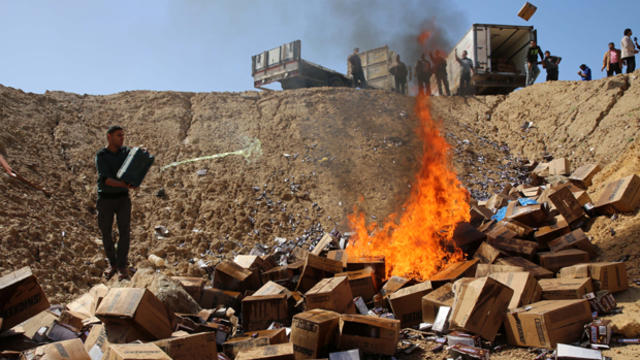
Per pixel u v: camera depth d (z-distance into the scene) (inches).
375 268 214.1
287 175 416.2
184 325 150.2
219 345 143.6
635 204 223.0
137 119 482.0
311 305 165.8
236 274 212.5
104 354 110.2
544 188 328.8
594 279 164.2
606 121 444.5
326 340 139.4
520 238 229.3
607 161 399.2
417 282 194.5
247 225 339.6
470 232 231.0
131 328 128.4
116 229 299.9
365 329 139.7
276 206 370.6
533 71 613.0
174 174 397.1
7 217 249.0
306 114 532.1
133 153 197.0
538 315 133.6
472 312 140.7
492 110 582.9
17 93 433.1
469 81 614.2
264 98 572.1
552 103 530.6
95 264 249.0
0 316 136.6
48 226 263.9
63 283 220.1
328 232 338.3
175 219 333.4
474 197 392.5
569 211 237.1
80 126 433.4
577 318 136.9
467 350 133.5
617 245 203.8
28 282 142.6
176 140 457.1
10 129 365.1
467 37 632.4
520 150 494.9
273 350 121.3
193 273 266.1
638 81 463.8
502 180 430.9
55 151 376.8
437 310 159.5
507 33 626.5
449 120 558.3
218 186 384.2
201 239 311.9
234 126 501.7
